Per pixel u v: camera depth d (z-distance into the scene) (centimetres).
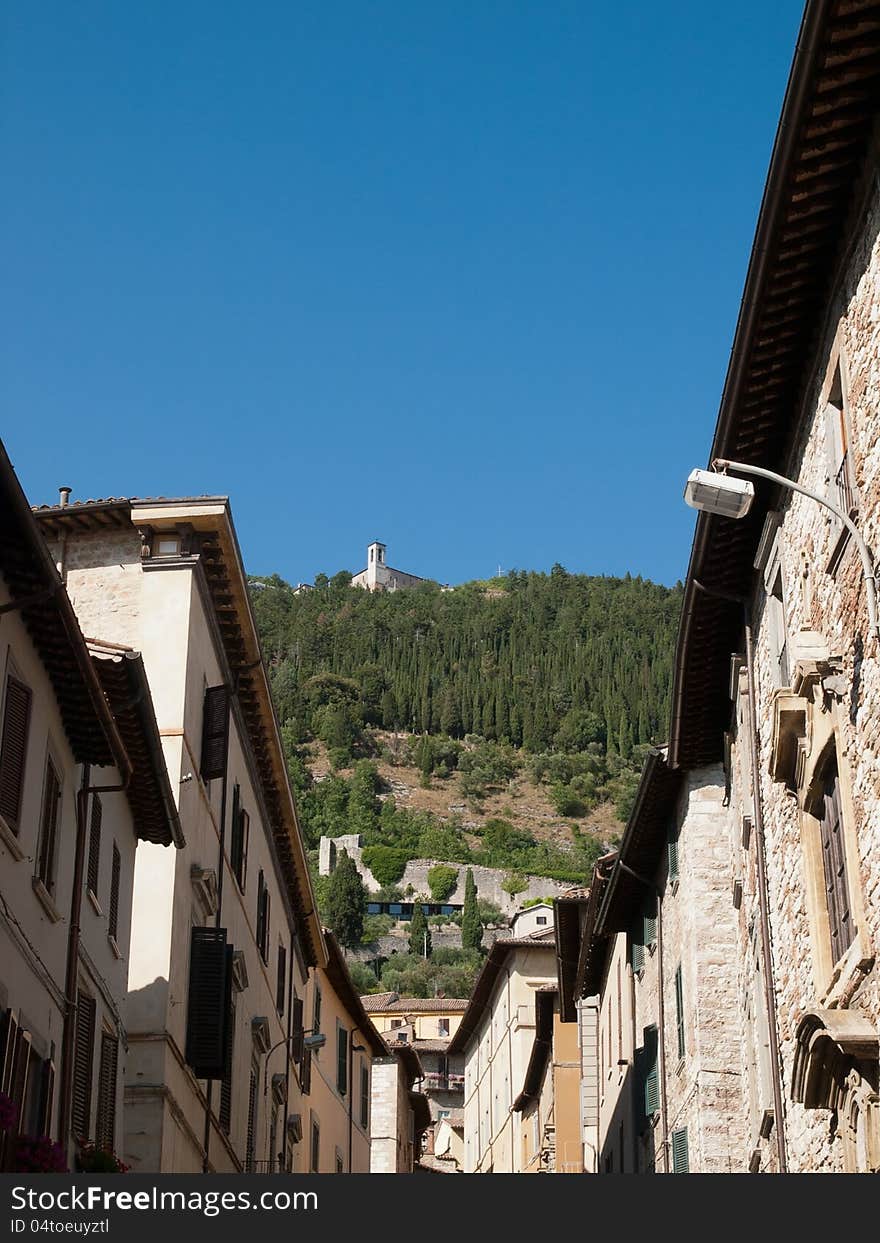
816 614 2181
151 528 3522
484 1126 9169
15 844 2094
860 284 1872
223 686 3684
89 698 2327
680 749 3294
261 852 4509
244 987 3922
